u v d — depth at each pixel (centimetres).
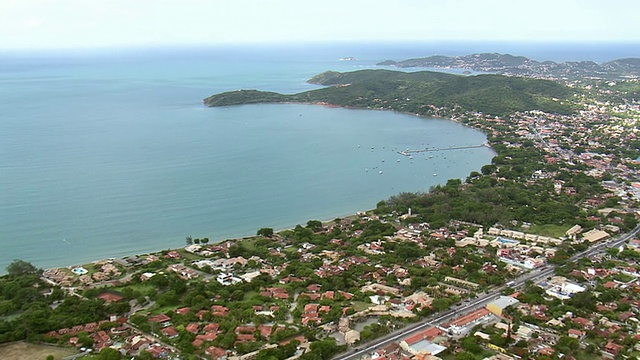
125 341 15750
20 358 14800
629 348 15325
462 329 16362
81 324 16700
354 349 15338
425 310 17400
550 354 14900
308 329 16325
